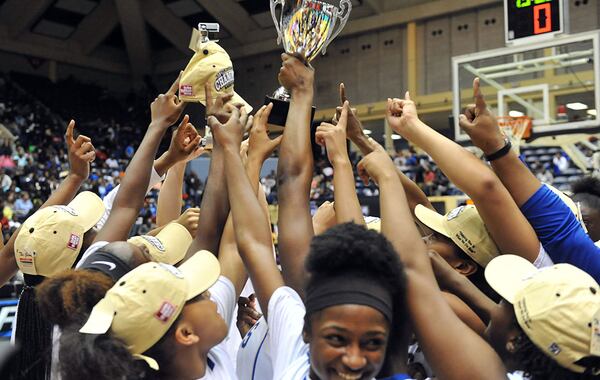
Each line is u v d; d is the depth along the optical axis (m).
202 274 1.19
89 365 1.03
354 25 18.30
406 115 1.43
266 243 1.29
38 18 20.30
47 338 1.55
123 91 23.56
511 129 6.99
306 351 1.12
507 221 1.26
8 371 0.63
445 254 1.45
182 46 20.77
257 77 20.41
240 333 1.92
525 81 7.09
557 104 6.83
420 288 1.10
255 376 1.43
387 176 1.28
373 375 0.97
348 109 1.46
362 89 18.55
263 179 13.53
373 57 18.34
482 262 1.40
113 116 21.75
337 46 18.95
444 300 1.10
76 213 1.71
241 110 1.50
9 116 18.28
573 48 6.63
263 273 1.23
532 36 6.70
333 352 0.95
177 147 1.82
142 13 20.17
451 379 1.04
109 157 19.34
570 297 1.01
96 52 22.58
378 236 1.00
